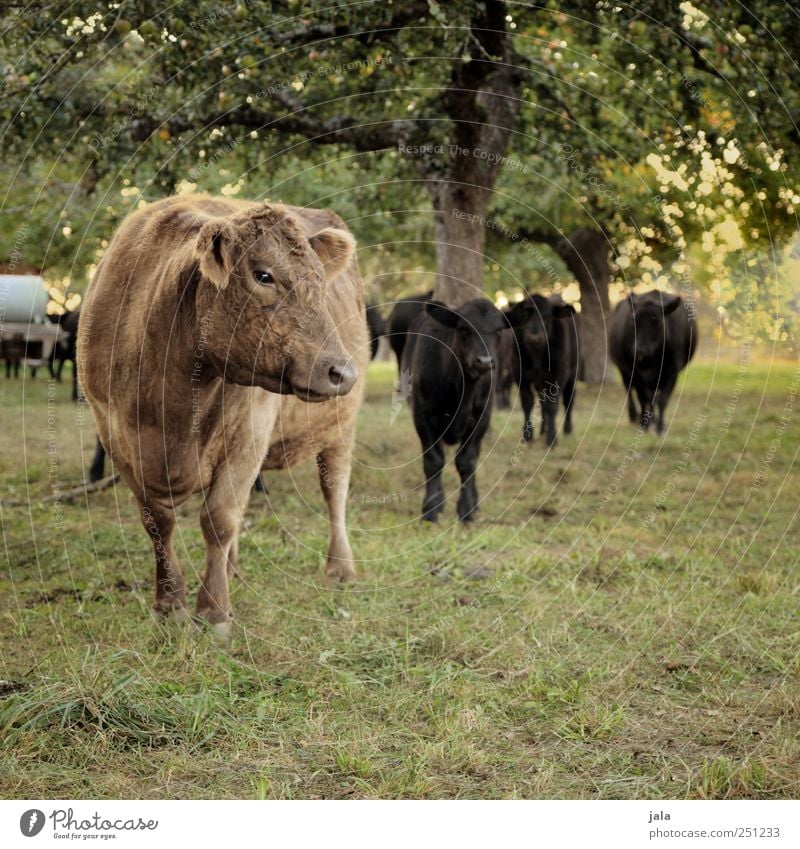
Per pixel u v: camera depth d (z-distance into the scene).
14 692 3.50
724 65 6.99
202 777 3.06
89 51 6.51
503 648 4.22
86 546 5.76
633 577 5.36
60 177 10.05
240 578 5.08
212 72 6.63
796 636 4.37
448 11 6.21
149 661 3.88
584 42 7.71
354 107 8.45
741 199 8.92
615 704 3.66
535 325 9.88
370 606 4.78
